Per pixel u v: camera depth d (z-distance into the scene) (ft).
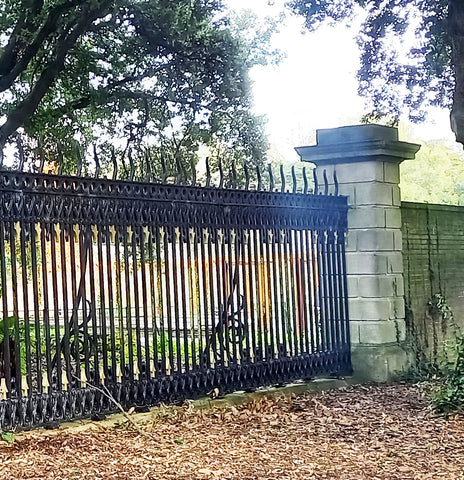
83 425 22.08
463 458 19.04
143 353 28.07
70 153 54.08
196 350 28.96
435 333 36.78
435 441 20.93
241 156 58.90
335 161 33.22
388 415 24.77
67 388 22.17
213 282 26.63
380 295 32.35
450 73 47.29
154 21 54.44
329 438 21.33
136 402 23.97
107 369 23.26
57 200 21.97
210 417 24.25
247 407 26.04
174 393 25.13
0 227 20.57
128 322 23.82
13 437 20.29
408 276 35.86
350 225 32.76
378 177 32.63
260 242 28.45
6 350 20.77
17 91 57.93
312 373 30.50
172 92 58.39
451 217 39.24
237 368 27.32
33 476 16.72
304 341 31.27
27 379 21.16
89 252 22.76
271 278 29.17
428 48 46.98
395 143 32.71
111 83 58.23
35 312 21.42
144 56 57.72
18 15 50.26
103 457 18.75
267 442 20.76
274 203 29.01
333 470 17.79
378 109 51.47
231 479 16.83
